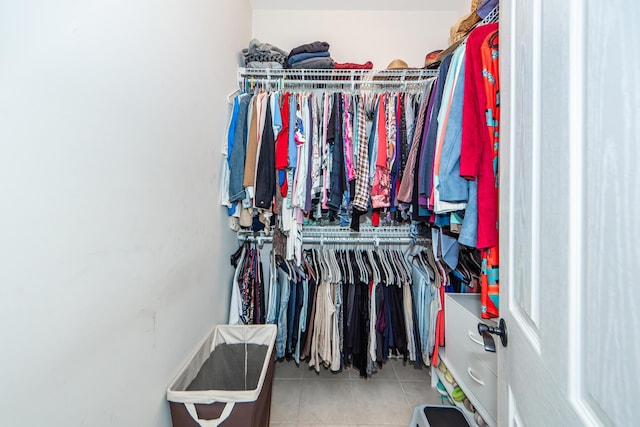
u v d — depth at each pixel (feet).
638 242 0.95
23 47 1.62
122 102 2.42
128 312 2.54
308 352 5.82
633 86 0.97
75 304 1.98
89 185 2.09
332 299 5.82
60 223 1.86
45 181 1.76
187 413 3.08
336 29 7.02
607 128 1.09
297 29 7.00
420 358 5.71
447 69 3.98
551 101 1.52
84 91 2.03
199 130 4.04
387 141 5.44
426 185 4.05
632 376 0.96
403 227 6.54
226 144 5.10
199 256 4.09
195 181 3.94
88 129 2.08
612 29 1.07
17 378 1.60
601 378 1.11
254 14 6.97
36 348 1.71
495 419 3.63
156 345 2.98
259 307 5.72
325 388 5.70
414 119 5.40
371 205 5.65
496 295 3.28
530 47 1.82
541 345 1.59
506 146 2.30
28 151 1.66
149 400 2.84
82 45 2.01
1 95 1.51
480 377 3.99
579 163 1.26
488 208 3.20
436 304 5.48
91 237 2.12
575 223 1.29
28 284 1.67
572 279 1.30
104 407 2.24
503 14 2.40
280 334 5.73
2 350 1.53
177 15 3.37
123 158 2.45
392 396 5.51
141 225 2.72
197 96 3.96
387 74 5.97
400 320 5.75
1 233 1.53
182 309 3.57
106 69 2.24
